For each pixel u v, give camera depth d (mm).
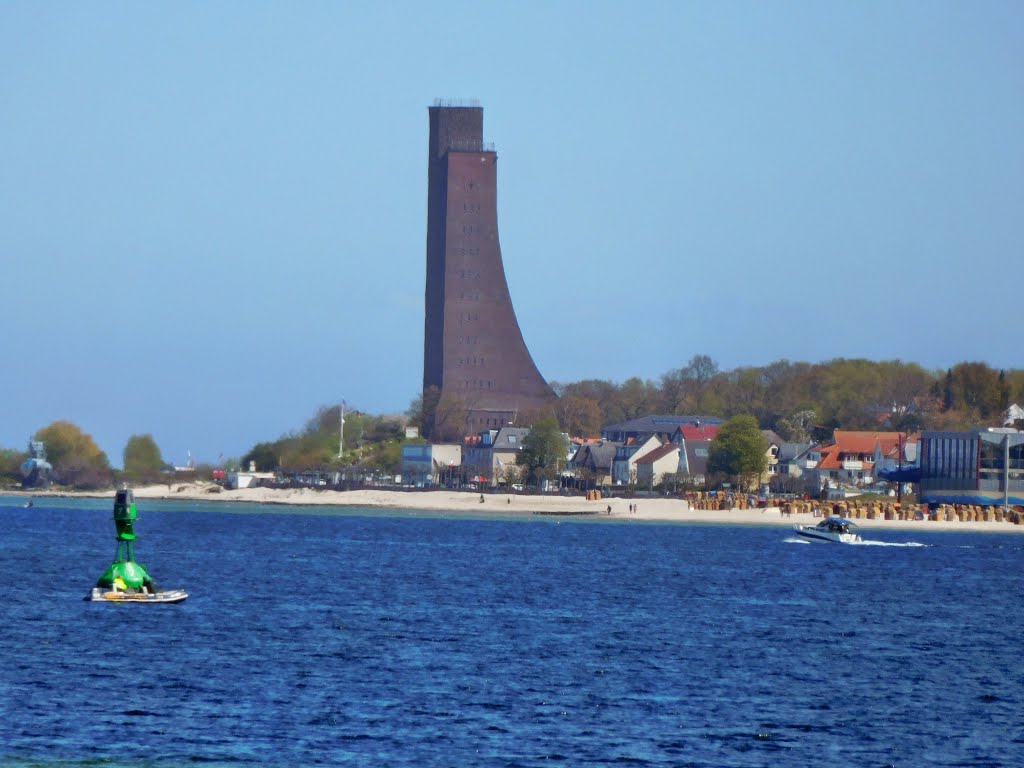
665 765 196375
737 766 197250
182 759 193375
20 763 189375
